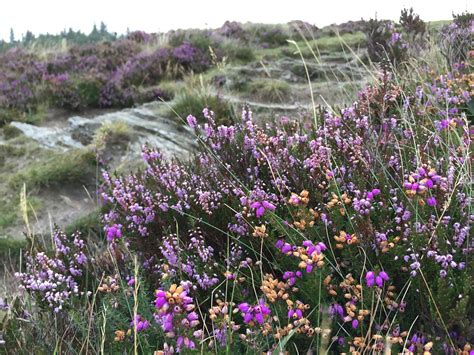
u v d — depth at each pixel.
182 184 2.81
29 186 5.74
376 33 7.10
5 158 6.66
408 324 1.91
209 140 3.08
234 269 2.27
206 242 2.62
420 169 2.00
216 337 1.82
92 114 9.21
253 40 13.91
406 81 4.36
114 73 10.96
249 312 1.77
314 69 9.85
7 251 4.50
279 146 2.88
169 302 1.57
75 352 2.04
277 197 2.55
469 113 3.66
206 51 11.72
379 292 1.74
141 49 12.80
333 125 2.96
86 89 9.43
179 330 1.60
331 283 1.96
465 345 1.61
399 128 3.16
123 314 2.22
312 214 2.16
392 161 2.59
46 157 6.55
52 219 5.22
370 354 1.68
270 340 1.85
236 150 2.99
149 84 10.50
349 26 14.62
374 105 3.53
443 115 3.39
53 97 9.35
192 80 9.11
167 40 12.68
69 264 2.74
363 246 1.96
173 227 2.70
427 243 1.92
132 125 7.11
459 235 1.95
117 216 2.91
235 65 11.09
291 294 1.98
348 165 2.57
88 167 5.96
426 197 2.08
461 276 1.86
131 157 6.27
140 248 2.71
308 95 8.11
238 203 2.53
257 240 2.31
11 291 3.00
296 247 1.99
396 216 2.16
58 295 2.29
